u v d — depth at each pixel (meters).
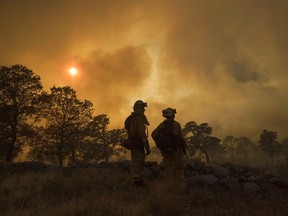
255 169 7.62
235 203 5.20
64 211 4.63
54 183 6.37
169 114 6.50
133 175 6.50
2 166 9.04
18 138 28.81
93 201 5.19
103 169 8.76
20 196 5.53
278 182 6.38
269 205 5.17
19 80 28.59
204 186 6.50
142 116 6.70
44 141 31.02
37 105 30.44
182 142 6.34
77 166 9.40
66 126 32.06
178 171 6.29
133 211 4.61
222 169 7.07
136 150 6.59
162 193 5.76
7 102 28.47
